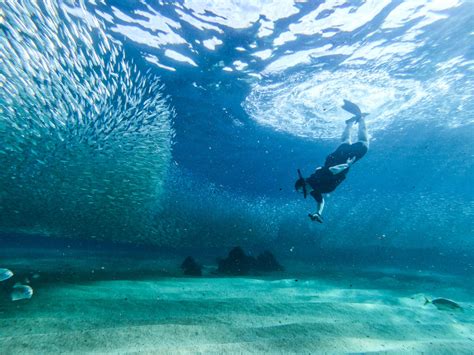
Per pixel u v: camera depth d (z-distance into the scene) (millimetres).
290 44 12727
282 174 43000
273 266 14812
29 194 14742
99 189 15219
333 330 4527
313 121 20641
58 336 3811
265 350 3645
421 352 3807
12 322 4457
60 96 10953
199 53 13867
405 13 10562
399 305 6883
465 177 38969
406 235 32625
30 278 8562
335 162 5836
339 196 52562
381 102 16859
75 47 10195
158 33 12430
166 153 18047
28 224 17500
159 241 23016
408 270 16328
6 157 12555
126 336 3902
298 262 19172
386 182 47844
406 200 50625
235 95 18094
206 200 32000
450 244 30922
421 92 15734
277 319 5199
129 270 11656
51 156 12977
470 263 20344
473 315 6414
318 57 13344
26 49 9102
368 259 21891
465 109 17641
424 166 34844
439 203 30531
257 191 52031
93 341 3695
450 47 12102
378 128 21125
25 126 11055
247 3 10711
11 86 9547
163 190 22109
